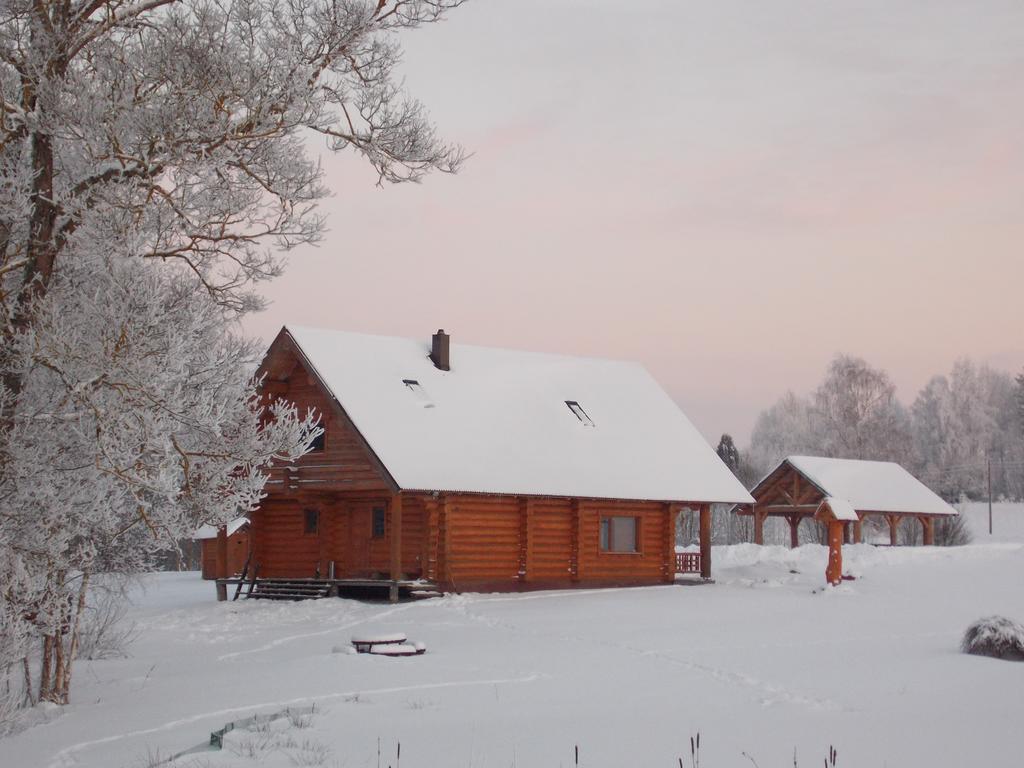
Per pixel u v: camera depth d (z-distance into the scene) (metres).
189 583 48.44
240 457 14.92
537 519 35.66
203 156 14.77
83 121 14.47
